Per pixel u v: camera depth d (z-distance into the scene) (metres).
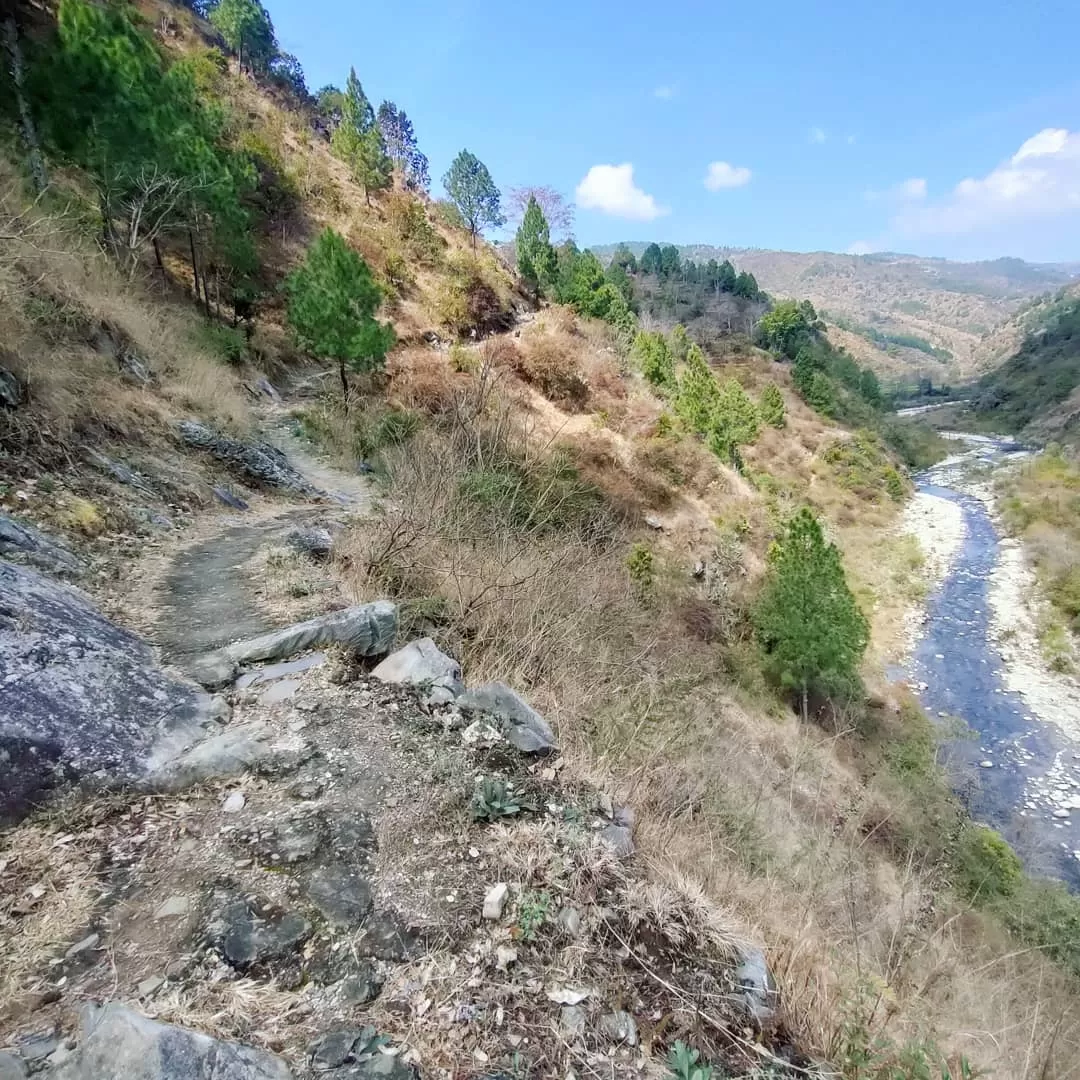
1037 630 21.91
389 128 42.16
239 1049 1.38
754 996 1.96
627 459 18.23
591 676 4.74
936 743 15.25
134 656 3.15
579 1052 1.61
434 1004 1.67
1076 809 13.70
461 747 2.91
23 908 1.83
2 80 11.23
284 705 3.10
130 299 9.88
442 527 5.43
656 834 2.92
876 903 4.30
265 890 1.97
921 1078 1.81
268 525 6.54
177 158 12.67
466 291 28.59
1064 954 6.49
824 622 13.98
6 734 2.26
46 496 4.69
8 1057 1.34
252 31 36.69
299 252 23.36
